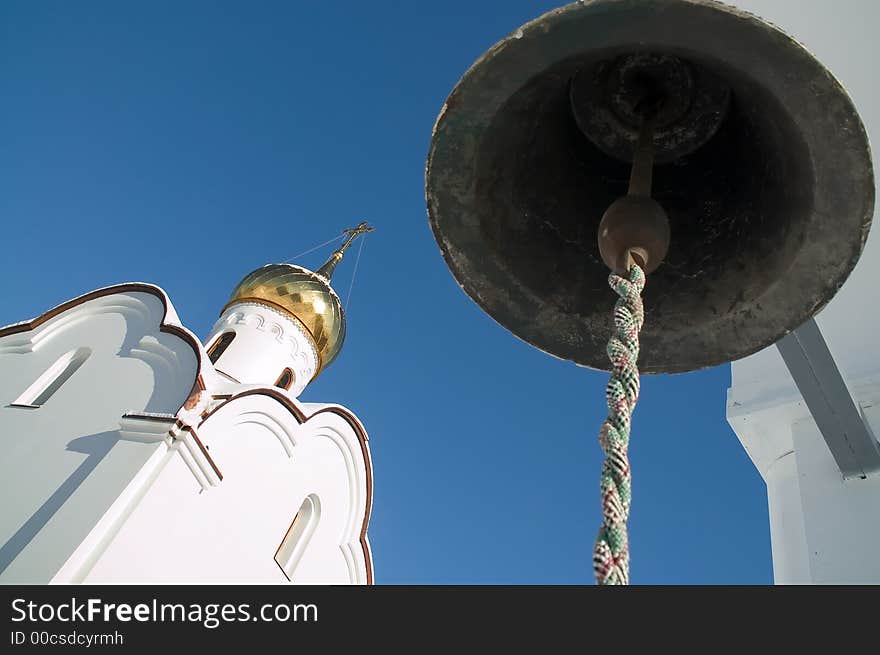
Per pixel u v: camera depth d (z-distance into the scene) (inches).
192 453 410.6
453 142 104.6
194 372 457.7
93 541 348.5
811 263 99.5
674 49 91.0
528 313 112.3
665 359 109.8
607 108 122.5
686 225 121.0
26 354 515.8
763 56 87.0
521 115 114.6
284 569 473.4
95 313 529.7
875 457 181.0
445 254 111.0
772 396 213.9
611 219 94.0
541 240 118.3
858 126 87.8
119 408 444.5
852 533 177.2
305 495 500.4
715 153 122.3
